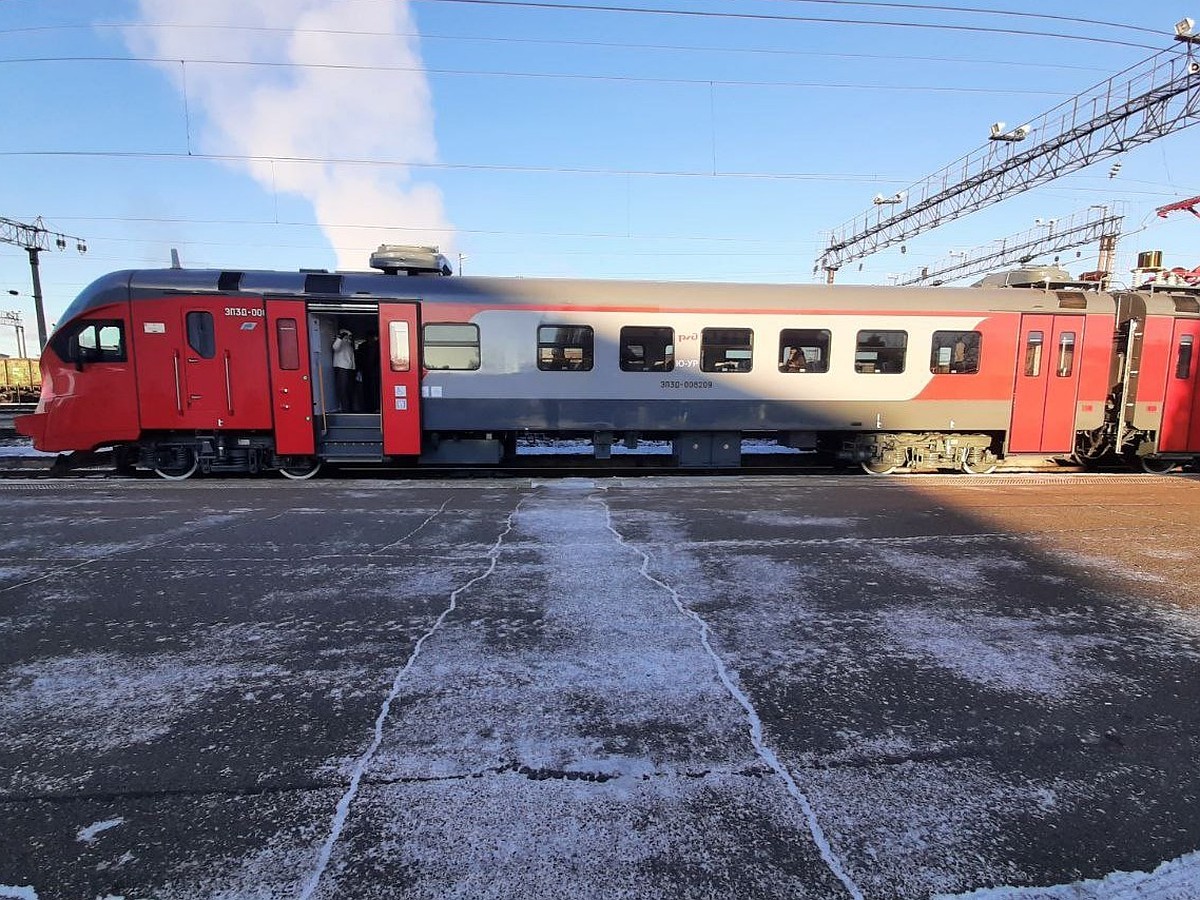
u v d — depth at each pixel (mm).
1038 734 2691
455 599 4199
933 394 10336
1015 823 2166
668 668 3240
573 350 9859
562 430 10016
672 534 5949
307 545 5547
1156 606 4156
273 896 1839
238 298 9258
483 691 3002
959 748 2586
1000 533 6047
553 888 1871
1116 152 17562
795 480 9492
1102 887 1896
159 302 9172
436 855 1994
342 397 10711
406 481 9273
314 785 2326
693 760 2482
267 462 9695
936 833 2111
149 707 2859
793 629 3742
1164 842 2088
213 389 9312
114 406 9242
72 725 2711
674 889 1874
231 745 2572
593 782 2342
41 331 30062
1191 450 10734
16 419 9242
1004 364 10367
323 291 9398
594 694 2979
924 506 7348
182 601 4160
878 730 2707
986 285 11984
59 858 1981
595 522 6441
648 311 9883
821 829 2123
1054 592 4410
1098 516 6848
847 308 10125
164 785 2326
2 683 3070
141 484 8922
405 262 10047
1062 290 10789
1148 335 10461
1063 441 10594
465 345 9734
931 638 3631
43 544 5559
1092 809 2240
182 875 1918
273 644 3512
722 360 10062
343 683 3078
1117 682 3143
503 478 9961
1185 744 2635
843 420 10281
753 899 1842
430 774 2389
